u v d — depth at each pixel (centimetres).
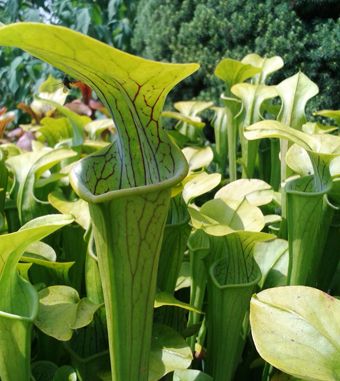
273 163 69
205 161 55
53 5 163
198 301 48
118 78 22
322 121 127
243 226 43
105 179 29
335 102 131
